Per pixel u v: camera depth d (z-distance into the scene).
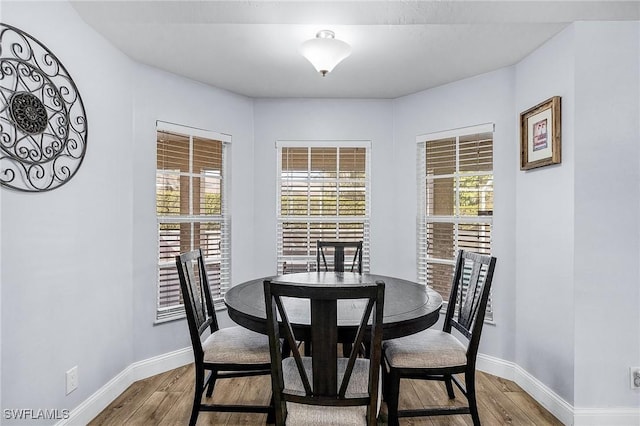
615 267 2.13
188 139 3.17
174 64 2.83
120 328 2.54
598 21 2.13
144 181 2.81
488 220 2.98
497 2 1.89
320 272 2.97
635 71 2.13
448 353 1.95
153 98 2.88
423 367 1.91
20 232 1.68
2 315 1.59
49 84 1.86
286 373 1.68
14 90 1.66
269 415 2.12
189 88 3.12
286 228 3.67
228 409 1.97
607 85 2.14
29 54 1.74
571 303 2.17
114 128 2.48
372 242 3.61
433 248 3.39
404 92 3.45
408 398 2.46
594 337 2.13
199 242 3.28
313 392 1.44
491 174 2.98
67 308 2.00
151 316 2.85
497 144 2.92
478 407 2.37
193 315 1.97
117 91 2.53
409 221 3.49
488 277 1.91
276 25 2.24
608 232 2.13
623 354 2.13
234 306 1.98
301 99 3.63
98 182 2.29
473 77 3.06
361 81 3.18
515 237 2.78
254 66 2.87
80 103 2.11
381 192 3.62
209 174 3.34
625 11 1.99
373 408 1.43
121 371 2.56
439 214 3.35
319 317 1.40
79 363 2.10
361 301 2.08
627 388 2.13
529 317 2.58
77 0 1.96
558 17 2.04
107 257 2.39
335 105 3.64
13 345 1.65
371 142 3.62
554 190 2.33
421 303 2.03
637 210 2.12
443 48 2.54
